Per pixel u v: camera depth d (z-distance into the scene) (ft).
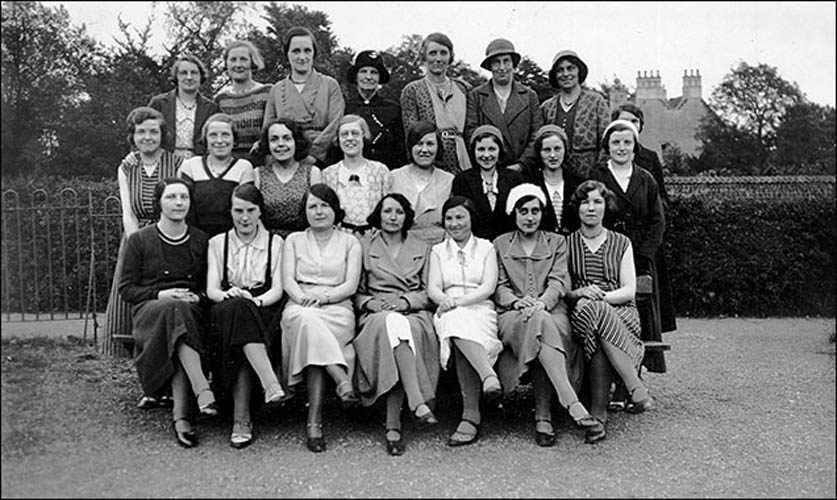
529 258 18.78
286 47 21.80
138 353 17.66
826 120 47.83
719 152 56.80
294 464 15.90
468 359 17.31
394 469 15.71
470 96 22.88
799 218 39.22
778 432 18.02
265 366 16.83
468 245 18.69
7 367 16.71
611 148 20.01
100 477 14.69
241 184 18.38
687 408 20.30
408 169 20.15
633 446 17.31
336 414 19.33
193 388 16.60
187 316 16.99
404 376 16.89
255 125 21.98
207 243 18.52
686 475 15.66
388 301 18.33
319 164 21.33
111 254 29.17
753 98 54.70
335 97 22.08
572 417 17.22
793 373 23.04
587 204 18.69
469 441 17.28
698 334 33.30
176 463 15.75
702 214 39.83
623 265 18.85
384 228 18.79
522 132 22.57
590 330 17.84
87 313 24.27
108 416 17.62
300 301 17.94
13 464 14.49
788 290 39.42
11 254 18.33
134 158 20.29
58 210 26.86
